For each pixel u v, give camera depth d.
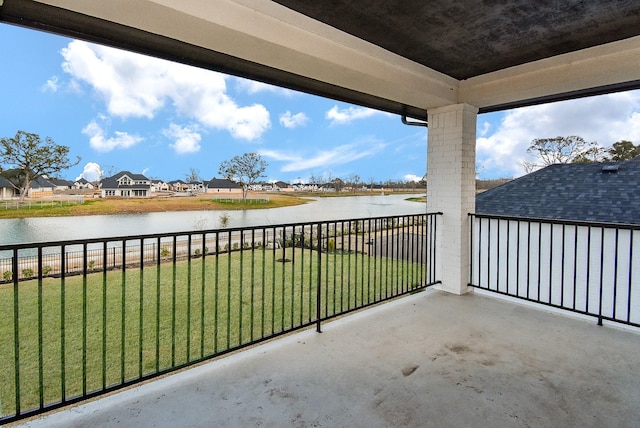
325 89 3.85
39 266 1.87
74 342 4.36
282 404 2.05
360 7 2.56
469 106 4.27
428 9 2.58
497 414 1.96
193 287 6.83
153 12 2.09
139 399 2.10
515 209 8.38
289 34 2.60
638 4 2.50
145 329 4.71
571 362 2.57
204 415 1.95
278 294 6.36
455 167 4.28
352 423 1.88
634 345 2.85
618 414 1.96
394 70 3.43
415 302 3.95
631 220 6.47
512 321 3.38
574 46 3.25
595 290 5.97
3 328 4.81
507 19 2.73
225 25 2.27
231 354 2.74
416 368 2.47
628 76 3.23
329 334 3.07
